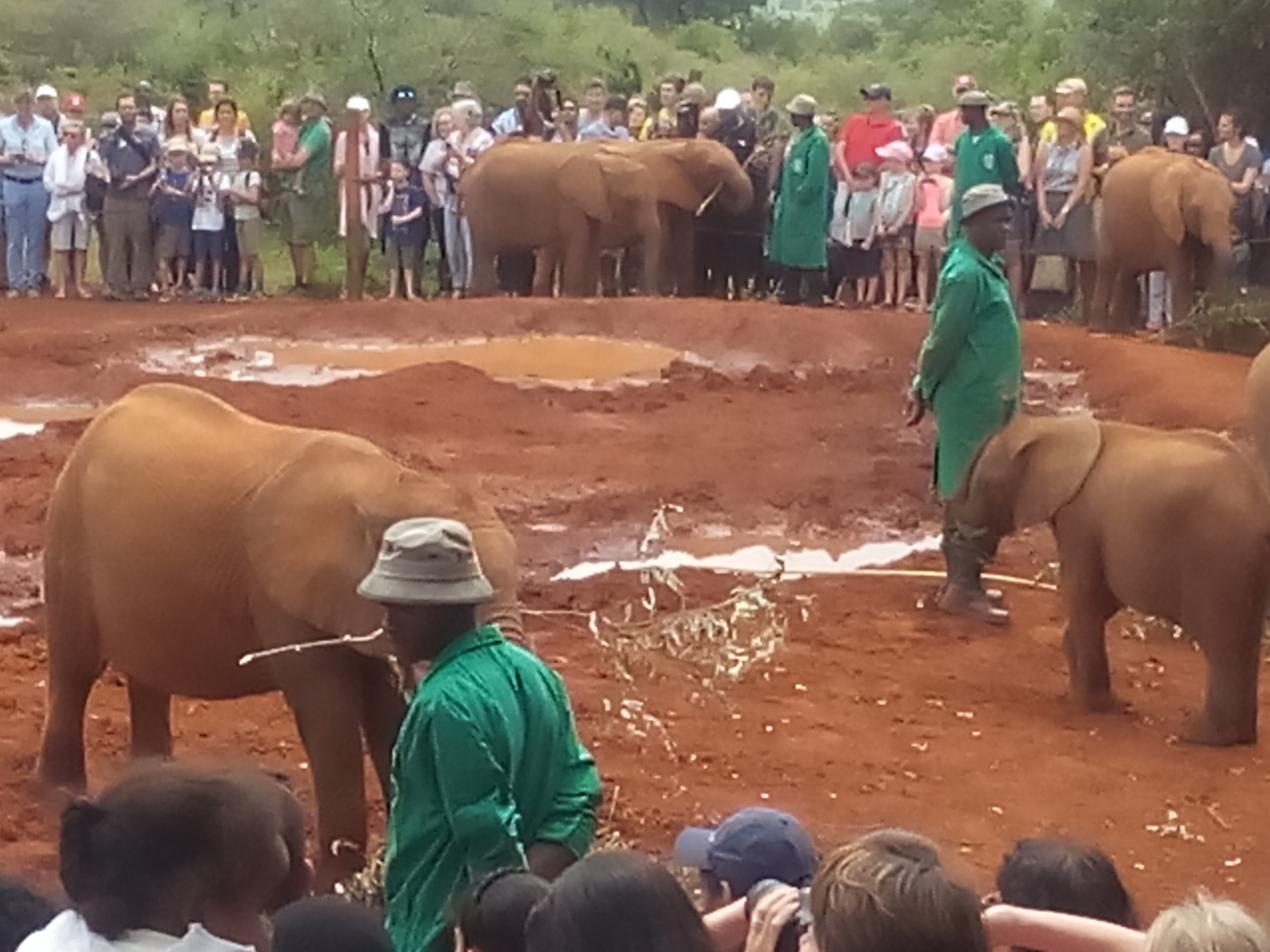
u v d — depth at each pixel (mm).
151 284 26062
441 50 40438
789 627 11672
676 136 28375
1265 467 13141
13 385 18375
